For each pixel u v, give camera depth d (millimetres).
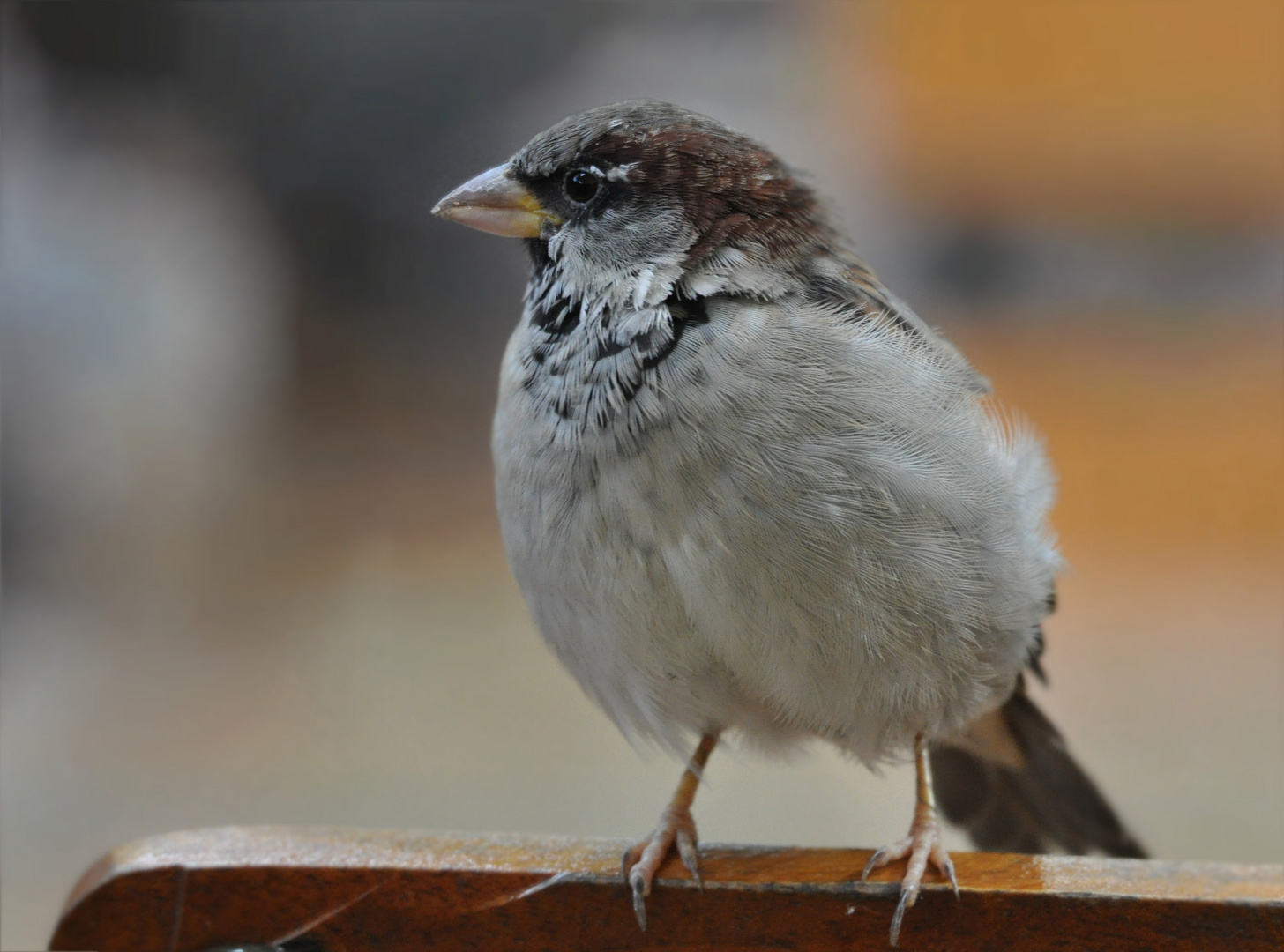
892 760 1748
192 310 2793
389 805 1877
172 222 2783
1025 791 1772
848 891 1720
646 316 1729
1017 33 2689
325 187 2734
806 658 1727
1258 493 2576
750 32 2584
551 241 1738
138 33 2639
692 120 1739
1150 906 1714
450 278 2742
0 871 1866
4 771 2029
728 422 1723
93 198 2717
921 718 1738
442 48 2529
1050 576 1750
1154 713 2010
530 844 1734
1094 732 1963
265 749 2047
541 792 1880
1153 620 2314
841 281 1737
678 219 1733
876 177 2672
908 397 1728
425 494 2943
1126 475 2592
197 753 2064
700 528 1723
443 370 2949
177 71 2670
